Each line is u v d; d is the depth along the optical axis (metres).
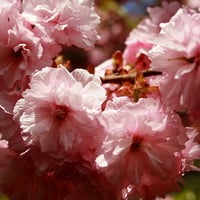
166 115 0.55
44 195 0.57
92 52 1.12
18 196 0.58
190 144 0.57
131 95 0.59
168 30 0.55
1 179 0.57
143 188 0.57
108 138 0.55
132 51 0.68
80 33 0.58
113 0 1.17
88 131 0.54
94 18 0.58
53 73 0.55
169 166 0.55
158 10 0.68
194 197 0.91
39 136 0.54
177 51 0.55
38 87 0.55
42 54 0.57
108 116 0.55
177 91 0.55
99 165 0.55
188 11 0.57
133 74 0.61
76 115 0.55
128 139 0.55
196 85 0.55
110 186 0.56
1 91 0.57
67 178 0.56
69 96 0.54
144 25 0.68
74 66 1.11
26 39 0.57
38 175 0.56
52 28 0.57
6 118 0.56
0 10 0.57
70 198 0.57
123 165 0.55
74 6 0.58
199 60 0.55
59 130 0.55
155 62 0.55
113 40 1.13
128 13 1.13
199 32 0.55
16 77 0.57
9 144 0.56
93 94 0.55
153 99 0.55
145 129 0.55
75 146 0.55
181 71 0.54
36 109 0.55
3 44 0.57
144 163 0.56
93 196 0.56
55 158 0.55
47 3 0.58
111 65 0.64
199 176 0.93
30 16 0.57
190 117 0.56
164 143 0.55
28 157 0.56
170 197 0.91
